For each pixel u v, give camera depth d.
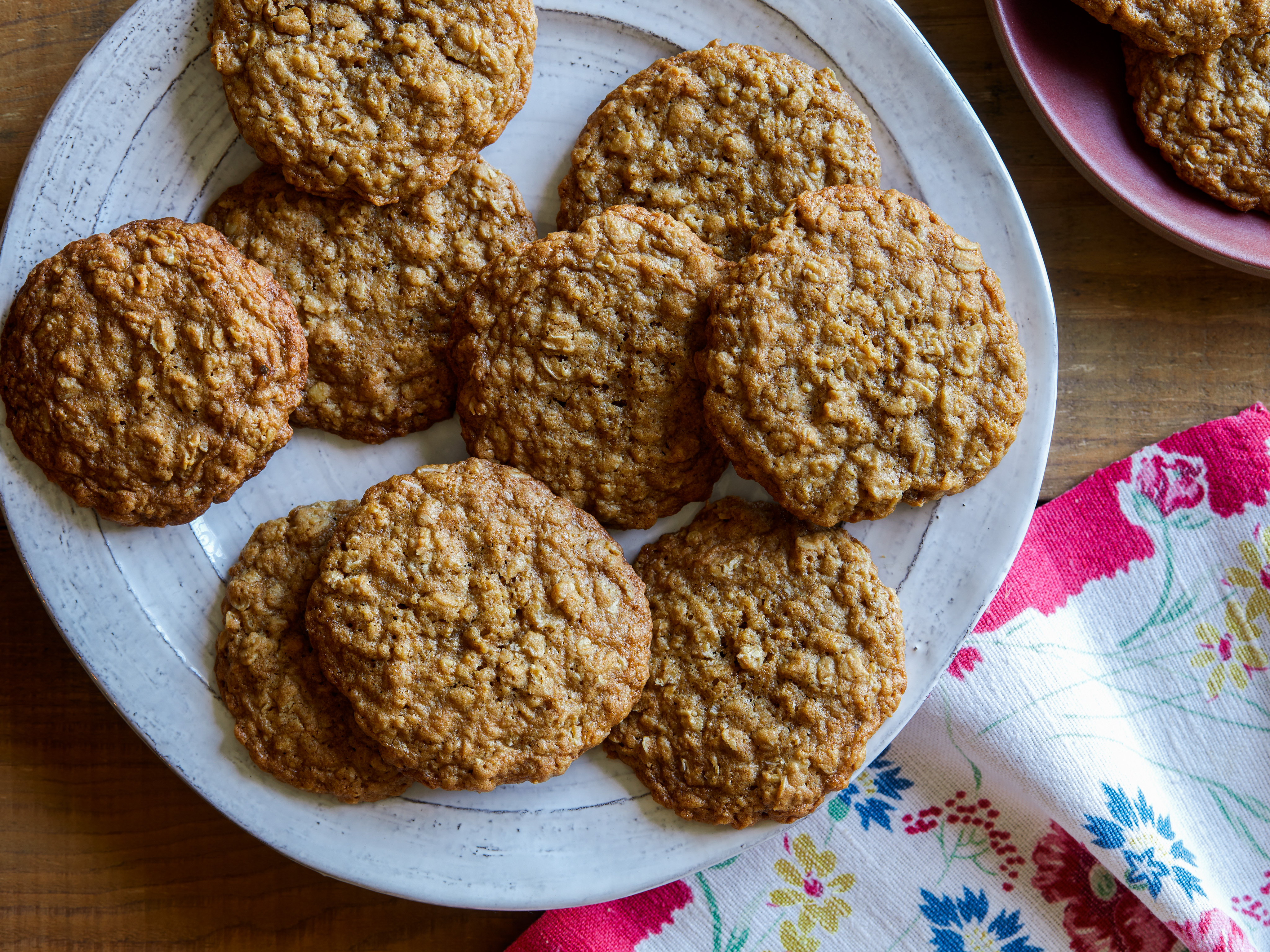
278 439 0.34
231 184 0.35
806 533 0.35
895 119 0.36
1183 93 0.36
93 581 0.34
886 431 0.33
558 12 0.36
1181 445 0.39
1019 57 0.36
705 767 0.34
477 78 0.33
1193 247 0.36
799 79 0.35
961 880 0.39
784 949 0.39
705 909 0.39
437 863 0.35
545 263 0.34
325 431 0.36
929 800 0.39
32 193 0.34
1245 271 0.36
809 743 0.34
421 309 0.35
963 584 0.36
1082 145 0.36
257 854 0.38
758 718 0.34
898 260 0.34
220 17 0.33
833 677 0.34
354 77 0.33
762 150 0.35
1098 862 0.39
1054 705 0.38
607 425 0.34
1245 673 0.39
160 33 0.34
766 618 0.35
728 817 0.34
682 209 0.35
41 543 0.34
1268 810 0.39
